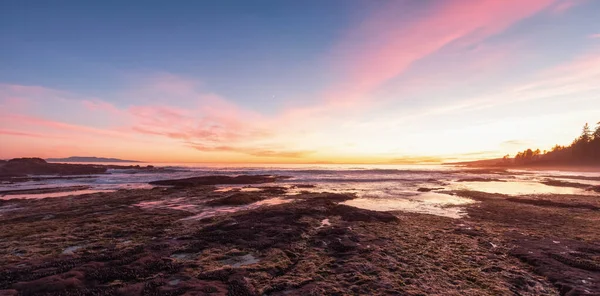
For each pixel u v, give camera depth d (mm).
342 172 79125
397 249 11422
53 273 8742
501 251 11133
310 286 8078
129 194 29125
